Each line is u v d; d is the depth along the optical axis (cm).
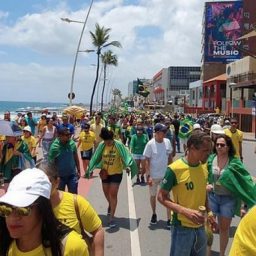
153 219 952
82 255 286
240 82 6384
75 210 397
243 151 3088
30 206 261
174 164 521
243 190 652
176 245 515
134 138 1501
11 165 870
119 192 1355
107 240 830
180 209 501
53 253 277
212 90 8994
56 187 399
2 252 280
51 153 877
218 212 682
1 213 261
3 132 848
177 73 16662
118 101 15862
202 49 10488
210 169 679
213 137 688
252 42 8588
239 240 257
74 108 3969
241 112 5688
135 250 769
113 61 9962
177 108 10369
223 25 8856
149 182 955
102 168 931
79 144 1598
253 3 8650
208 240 531
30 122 2442
